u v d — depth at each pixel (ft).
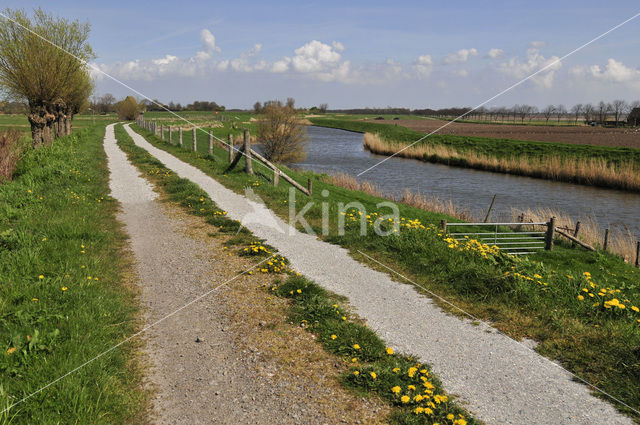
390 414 13.26
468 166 136.87
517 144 165.17
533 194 92.27
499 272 24.13
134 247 29.22
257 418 12.94
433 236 32.53
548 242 45.11
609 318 20.22
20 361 14.34
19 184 45.27
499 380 15.25
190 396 13.93
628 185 98.84
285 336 17.98
